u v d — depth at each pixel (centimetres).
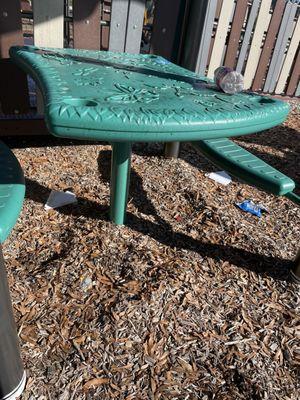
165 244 202
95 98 133
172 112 127
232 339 152
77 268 178
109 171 273
